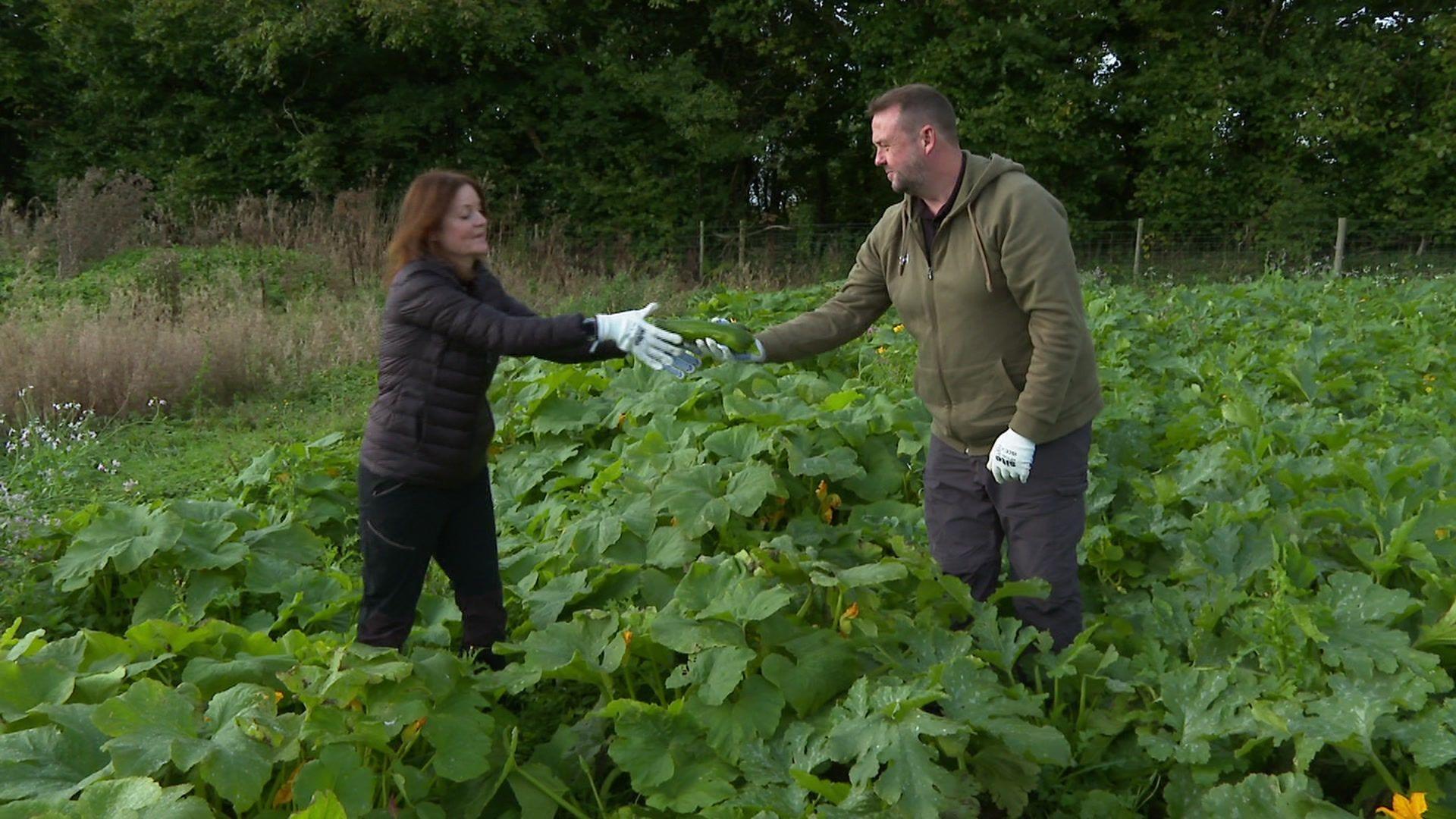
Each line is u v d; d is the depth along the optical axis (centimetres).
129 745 271
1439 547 391
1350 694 299
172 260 1235
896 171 338
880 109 337
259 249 1446
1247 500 435
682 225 1970
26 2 1892
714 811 284
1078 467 347
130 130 1934
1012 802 298
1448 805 284
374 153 1903
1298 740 291
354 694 288
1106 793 307
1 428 756
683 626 329
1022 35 1856
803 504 512
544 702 366
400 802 299
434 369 326
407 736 296
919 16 1938
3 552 479
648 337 331
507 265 1477
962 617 371
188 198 1750
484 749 300
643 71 2000
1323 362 748
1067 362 326
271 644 350
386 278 335
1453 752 275
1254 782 284
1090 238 2008
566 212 1964
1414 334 860
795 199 2248
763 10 1905
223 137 1838
